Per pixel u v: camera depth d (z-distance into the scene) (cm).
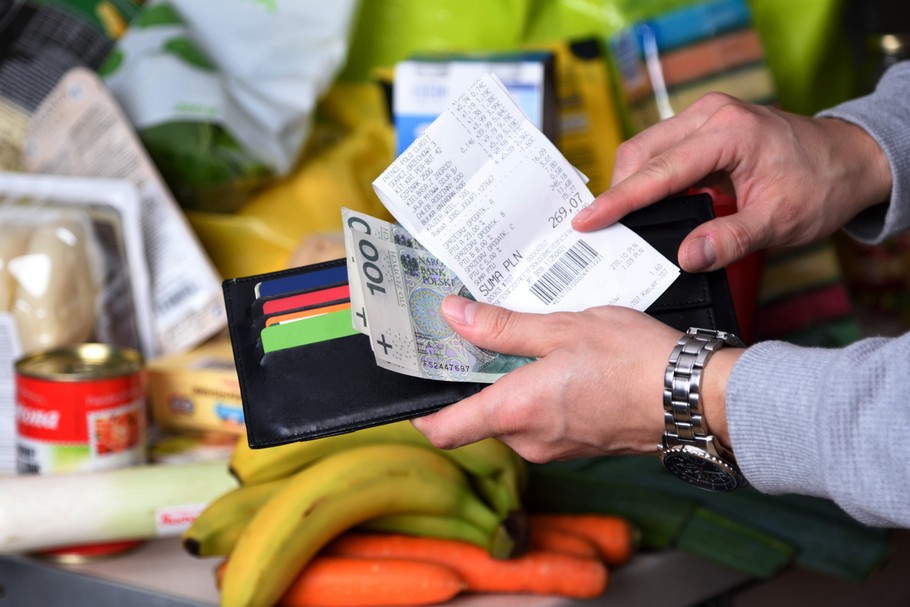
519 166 76
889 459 62
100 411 108
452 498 97
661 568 105
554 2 151
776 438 68
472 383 78
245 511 97
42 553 105
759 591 116
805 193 86
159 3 146
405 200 74
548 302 77
